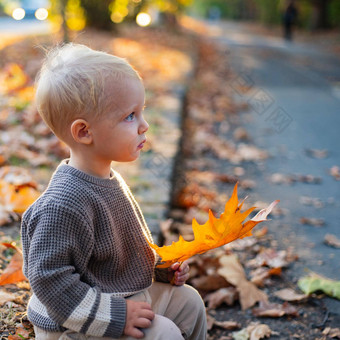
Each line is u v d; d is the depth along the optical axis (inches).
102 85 59.5
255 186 174.9
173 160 162.2
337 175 186.4
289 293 105.7
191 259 112.0
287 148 221.0
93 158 63.0
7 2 391.5
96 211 61.0
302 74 436.8
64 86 59.8
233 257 113.8
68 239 57.9
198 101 299.4
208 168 191.2
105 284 62.2
